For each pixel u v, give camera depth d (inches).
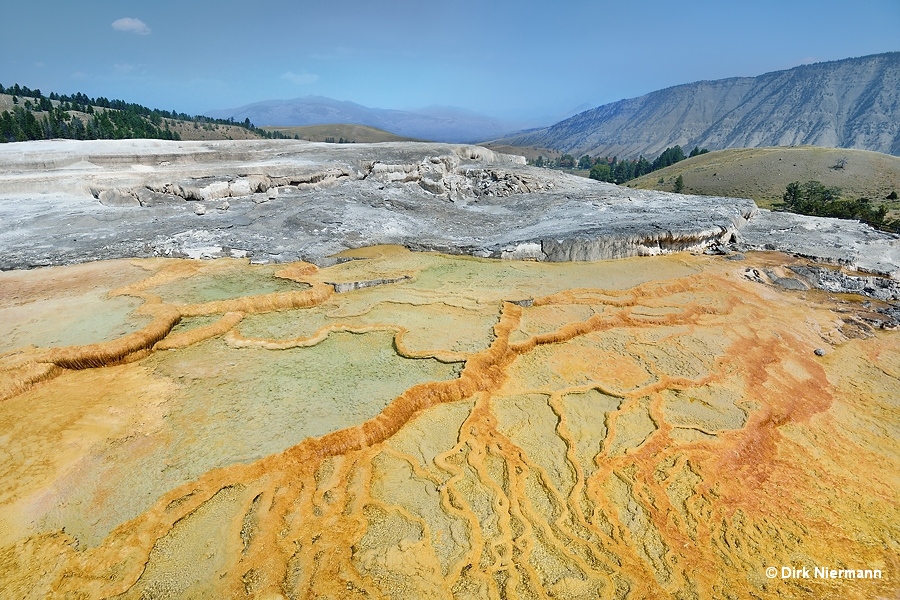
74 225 1053.8
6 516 415.2
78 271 869.2
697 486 506.3
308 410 562.9
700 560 427.5
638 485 498.6
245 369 642.2
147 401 566.3
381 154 1726.1
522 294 884.0
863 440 601.6
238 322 756.6
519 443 546.6
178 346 683.4
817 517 487.2
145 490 447.8
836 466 557.3
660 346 754.8
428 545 416.8
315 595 366.6
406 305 837.2
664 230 1145.4
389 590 377.4
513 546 424.8
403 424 562.9
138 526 411.8
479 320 785.6
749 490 511.5
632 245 1118.4
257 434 520.4
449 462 511.8
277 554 393.7
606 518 458.0
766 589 410.9
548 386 646.5
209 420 539.5
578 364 697.0
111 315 721.6
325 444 505.7
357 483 475.5
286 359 669.9
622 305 866.1
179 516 423.2
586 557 420.8
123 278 847.1
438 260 1058.1
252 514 430.3
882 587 419.8
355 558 401.7
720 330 813.9
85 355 616.7
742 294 955.3
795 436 599.8
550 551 423.2
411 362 670.5
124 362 640.4
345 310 809.5
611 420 586.6
